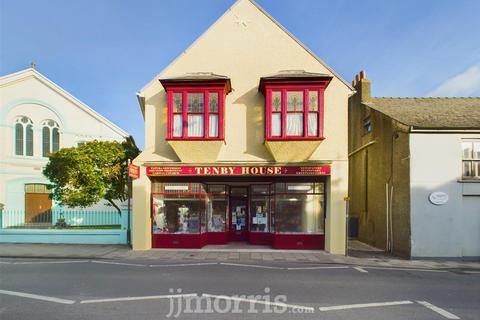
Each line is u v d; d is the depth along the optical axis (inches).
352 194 725.9
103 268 374.0
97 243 547.2
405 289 297.6
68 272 352.5
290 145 477.7
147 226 502.6
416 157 462.0
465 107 565.6
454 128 455.8
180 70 514.9
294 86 480.7
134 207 500.4
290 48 510.9
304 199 515.8
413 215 456.8
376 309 242.5
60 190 565.0
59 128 900.0
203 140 482.0
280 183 519.2
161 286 296.0
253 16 516.1
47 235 548.1
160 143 510.9
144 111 564.7
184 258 438.0
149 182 512.4
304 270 372.2
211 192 558.9
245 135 504.4
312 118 481.1
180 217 519.5
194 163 494.3
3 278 325.1
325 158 492.4
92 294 272.2
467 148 468.8
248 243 562.3
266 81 478.9
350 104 743.7
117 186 593.9
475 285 315.9
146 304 247.8
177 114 492.7
